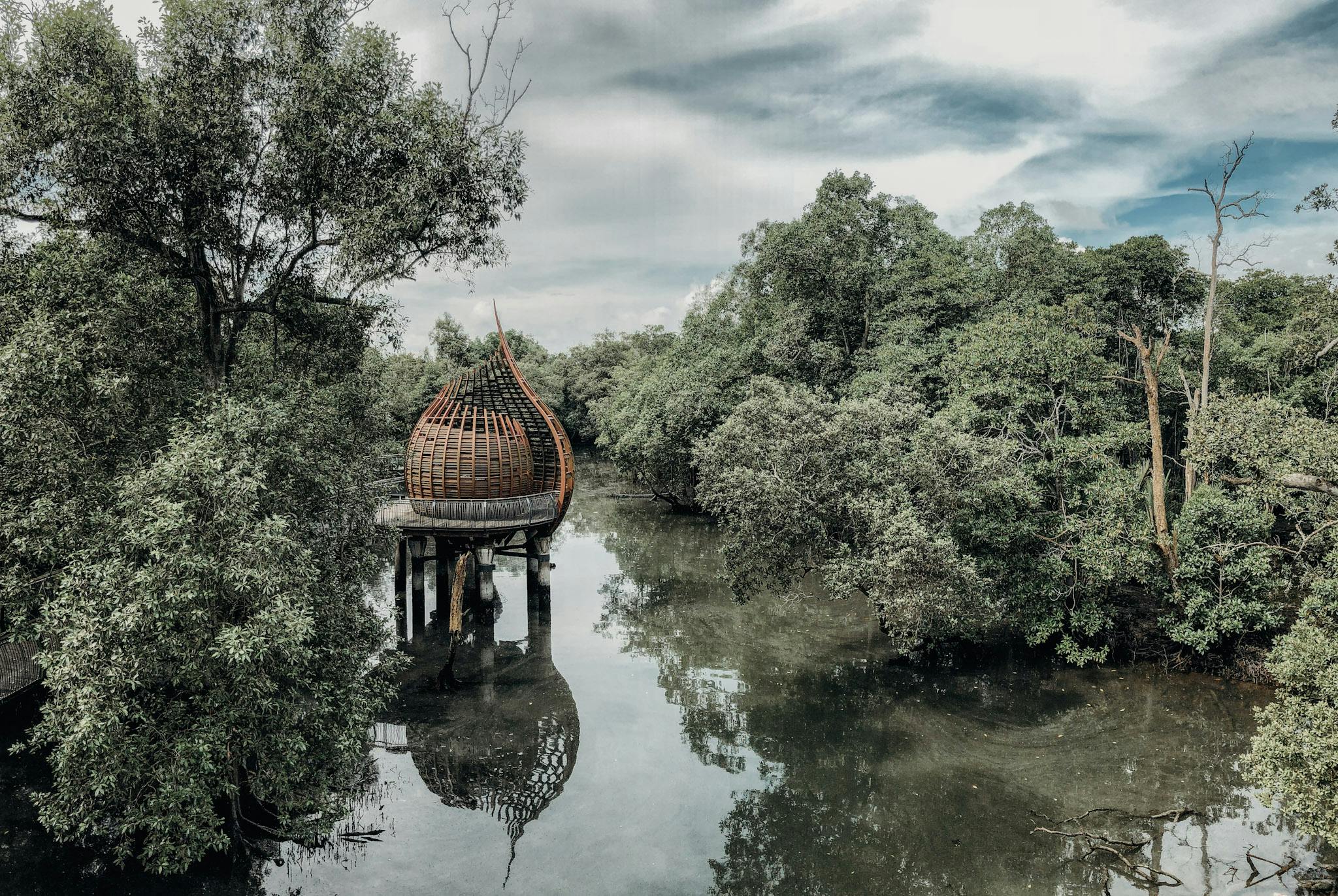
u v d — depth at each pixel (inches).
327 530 612.7
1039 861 528.4
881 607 788.0
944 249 1672.0
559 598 1194.0
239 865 515.2
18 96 569.9
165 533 432.8
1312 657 482.6
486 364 1224.8
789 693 817.5
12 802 560.7
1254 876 504.1
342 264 682.8
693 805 605.6
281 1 663.1
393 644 987.3
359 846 545.6
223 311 718.5
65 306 599.5
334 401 935.0
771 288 1717.5
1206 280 1328.7
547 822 581.0
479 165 698.2
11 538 490.9
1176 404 1341.0
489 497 1015.0
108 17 623.5
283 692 498.6
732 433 903.7
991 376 968.3
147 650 425.1
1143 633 917.8
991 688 822.5
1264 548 823.7
